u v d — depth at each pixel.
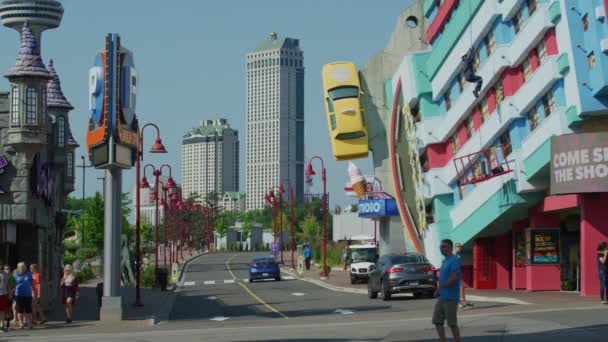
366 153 66.56
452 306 17.98
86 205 108.69
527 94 41.81
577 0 37.12
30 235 39.31
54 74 47.94
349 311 35.62
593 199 36.56
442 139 54.25
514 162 42.97
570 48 37.16
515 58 43.59
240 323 31.06
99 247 102.44
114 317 34.38
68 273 34.00
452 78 52.22
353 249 63.16
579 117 37.41
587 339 19.67
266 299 48.41
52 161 45.66
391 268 40.53
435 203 55.00
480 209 47.62
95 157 34.50
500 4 45.00
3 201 34.94
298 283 67.50
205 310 41.53
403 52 66.00
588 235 36.59
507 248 49.38
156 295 54.19
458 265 18.03
